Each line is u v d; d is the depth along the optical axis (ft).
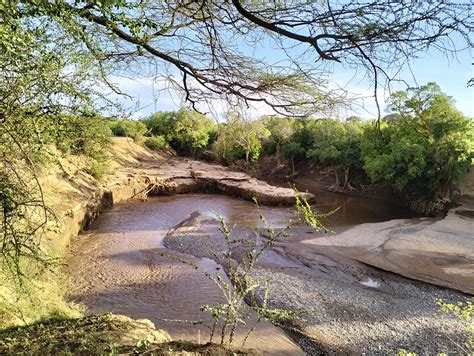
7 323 13.38
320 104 7.65
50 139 7.50
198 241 50.57
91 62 7.29
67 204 46.98
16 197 7.52
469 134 85.25
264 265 41.75
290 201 85.15
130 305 29.53
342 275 39.86
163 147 149.89
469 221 69.21
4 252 7.72
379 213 83.51
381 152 95.66
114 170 88.48
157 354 8.62
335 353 24.56
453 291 36.14
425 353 24.61
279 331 26.43
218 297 31.76
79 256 39.88
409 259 45.09
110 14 5.95
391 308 31.55
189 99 9.30
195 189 102.22
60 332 10.96
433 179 86.17
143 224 59.82
